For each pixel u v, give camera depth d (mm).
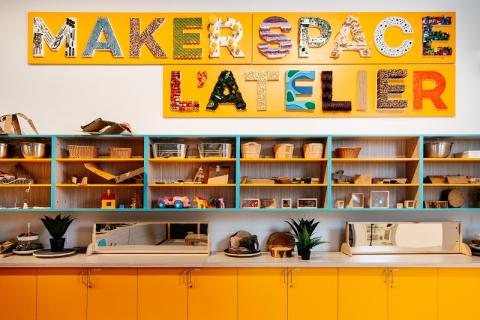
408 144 3855
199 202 3656
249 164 3904
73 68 3932
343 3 3928
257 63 3893
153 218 3924
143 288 3350
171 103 3893
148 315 3350
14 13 3926
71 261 3375
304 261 3408
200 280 3352
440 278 3373
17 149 3896
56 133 3906
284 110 3893
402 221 3859
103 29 3916
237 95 3879
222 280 3352
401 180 3689
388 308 3348
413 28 3914
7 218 3889
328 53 3898
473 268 3385
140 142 3891
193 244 3686
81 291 3346
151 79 3924
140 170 3592
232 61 3898
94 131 3674
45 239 3895
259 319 3350
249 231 3908
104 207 3613
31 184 3600
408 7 3930
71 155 3627
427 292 3357
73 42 3902
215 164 3898
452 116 3912
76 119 3920
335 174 3781
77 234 3910
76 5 3928
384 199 3705
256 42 3908
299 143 3930
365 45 3881
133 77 3924
